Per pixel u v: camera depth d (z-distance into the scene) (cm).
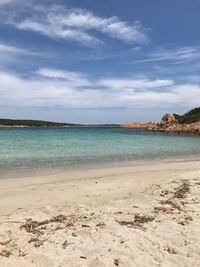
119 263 614
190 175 1681
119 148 3672
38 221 844
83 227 793
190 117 12138
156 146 4062
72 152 3059
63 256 630
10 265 587
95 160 2436
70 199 1131
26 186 1359
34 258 617
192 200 1086
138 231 768
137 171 1867
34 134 8212
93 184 1416
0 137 6419
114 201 1084
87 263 608
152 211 945
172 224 827
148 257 642
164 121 12675
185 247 697
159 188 1312
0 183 1420
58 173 1755
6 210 972
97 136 7244
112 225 806
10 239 707
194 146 4088
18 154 2772
